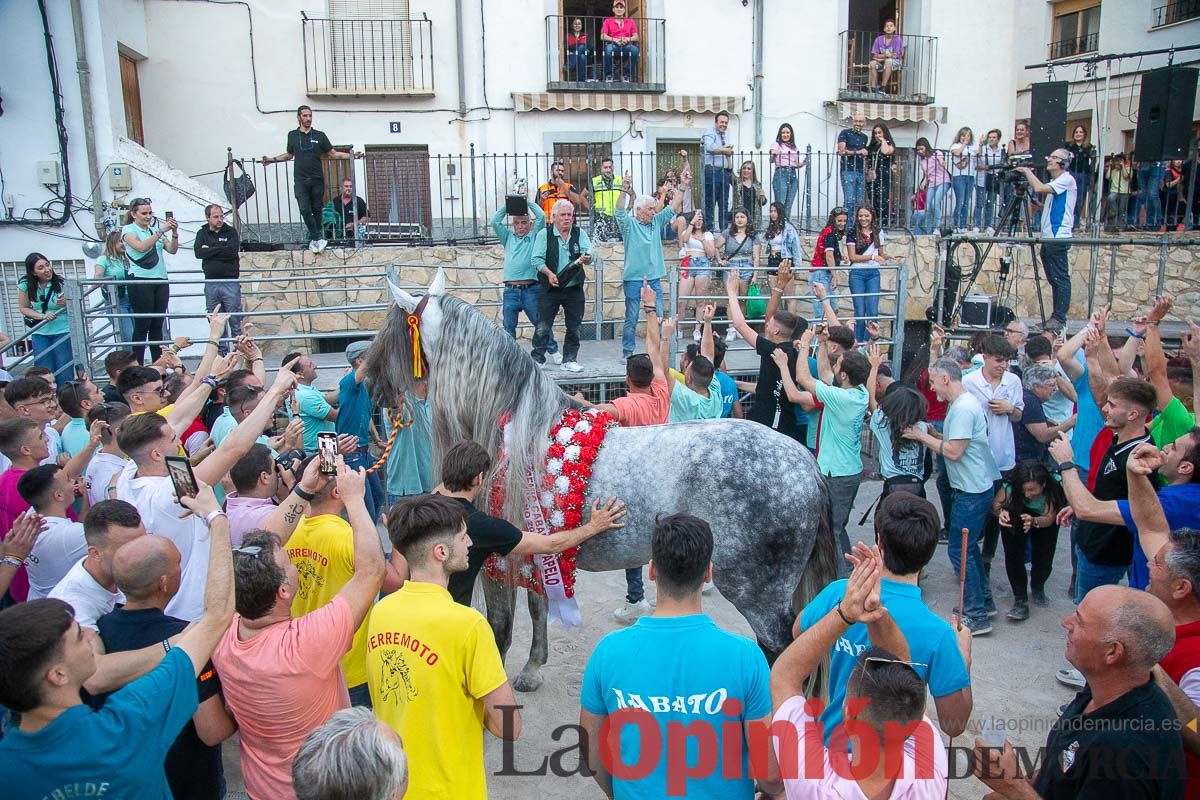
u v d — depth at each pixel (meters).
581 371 9.29
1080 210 13.16
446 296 4.71
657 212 10.06
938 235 11.43
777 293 7.35
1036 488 5.84
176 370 6.85
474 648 2.97
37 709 2.40
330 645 3.00
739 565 4.34
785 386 6.64
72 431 6.19
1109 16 15.87
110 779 2.45
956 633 3.14
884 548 3.10
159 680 2.62
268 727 2.96
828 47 15.25
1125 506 4.17
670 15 14.45
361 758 2.24
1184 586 3.09
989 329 9.80
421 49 13.71
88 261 11.83
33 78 11.44
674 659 2.70
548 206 12.05
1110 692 2.73
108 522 3.59
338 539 3.75
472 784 3.01
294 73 13.50
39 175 11.54
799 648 2.62
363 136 13.80
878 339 10.52
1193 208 12.38
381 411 8.00
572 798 4.25
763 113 15.05
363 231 12.66
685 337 11.30
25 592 4.52
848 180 13.48
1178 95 11.13
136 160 11.82
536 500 4.43
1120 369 6.05
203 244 9.77
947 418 5.89
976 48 16.28
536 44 14.05
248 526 4.11
